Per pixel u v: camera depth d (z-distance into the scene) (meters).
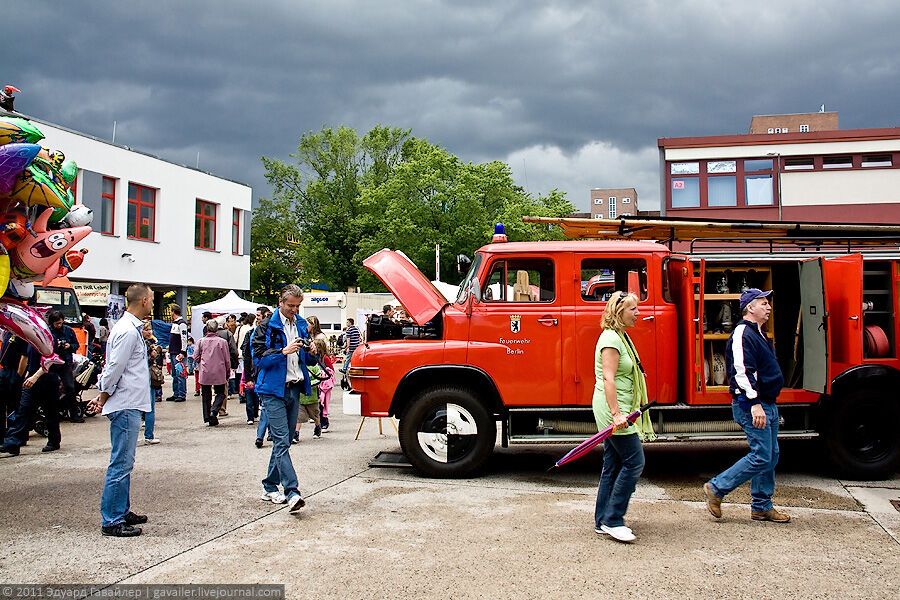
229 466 8.17
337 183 50.91
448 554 5.01
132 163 28.69
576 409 7.49
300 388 6.45
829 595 4.27
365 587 4.38
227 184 34.47
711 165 27.84
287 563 4.81
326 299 28.14
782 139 27.34
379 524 5.79
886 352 7.57
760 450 5.76
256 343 6.18
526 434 7.70
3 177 5.62
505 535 5.48
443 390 7.63
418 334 8.38
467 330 7.72
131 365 5.53
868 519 5.97
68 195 6.53
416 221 39.50
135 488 7.04
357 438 10.30
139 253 29.12
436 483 7.38
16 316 6.37
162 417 13.04
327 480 7.49
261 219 51.88
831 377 7.37
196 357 12.07
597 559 4.91
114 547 5.14
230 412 13.80
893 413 7.51
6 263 6.00
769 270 7.91
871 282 7.83
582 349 7.57
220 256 34.06
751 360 5.74
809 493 6.95
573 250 7.73
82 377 10.60
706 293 8.12
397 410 7.90
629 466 5.23
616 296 5.42
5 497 6.67
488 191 40.09
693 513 6.16
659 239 9.36
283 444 6.12
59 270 6.55
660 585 4.41
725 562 4.84
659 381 7.54
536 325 7.62
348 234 50.56
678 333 7.71
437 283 15.73
